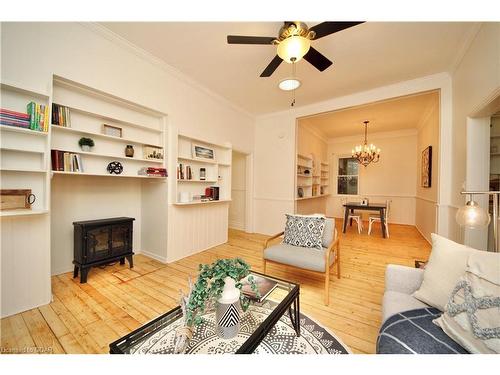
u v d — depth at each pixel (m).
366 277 2.52
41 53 1.88
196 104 3.43
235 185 5.38
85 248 2.31
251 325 1.29
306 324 1.64
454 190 2.87
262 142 4.95
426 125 4.63
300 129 5.18
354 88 3.52
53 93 2.13
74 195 2.54
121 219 2.63
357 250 3.57
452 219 2.91
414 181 5.96
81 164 2.23
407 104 4.09
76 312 1.78
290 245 2.44
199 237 3.47
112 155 2.49
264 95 3.87
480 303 0.91
